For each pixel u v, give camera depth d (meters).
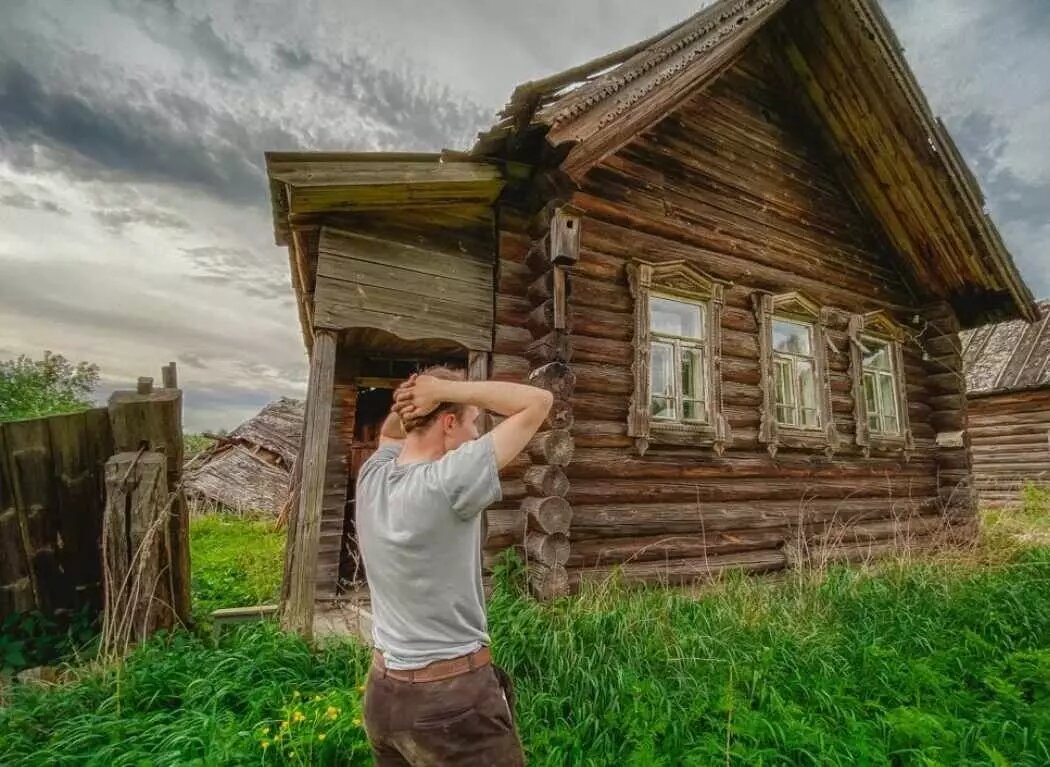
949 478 8.52
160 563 3.91
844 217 8.38
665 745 2.86
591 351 5.72
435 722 1.40
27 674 3.61
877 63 7.04
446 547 1.49
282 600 4.52
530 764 2.68
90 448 4.34
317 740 2.58
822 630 4.41
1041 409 14.35
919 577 5.67
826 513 7.15
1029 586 5.51
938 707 3.34
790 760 2.75
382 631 1.53
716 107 7.25
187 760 2.59
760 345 6.91
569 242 5.19
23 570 4.20
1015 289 8.19
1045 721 3.04
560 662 3.46
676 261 6.33
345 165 4.50
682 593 5.21
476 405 1.58
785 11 7.37
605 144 5.36
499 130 4.77
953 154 7.34
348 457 7.03
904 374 8.55
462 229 5.34
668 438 5.96
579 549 5.42
